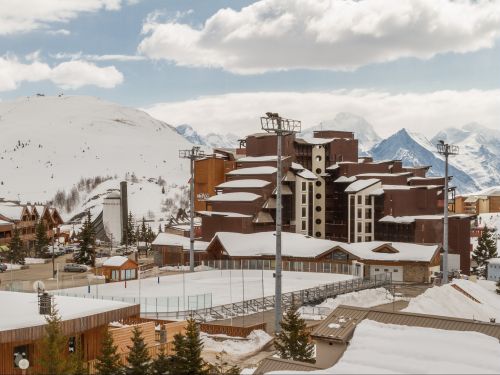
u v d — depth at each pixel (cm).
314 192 14250
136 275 9400
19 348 3888
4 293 5062
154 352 4622
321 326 3781
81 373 3728
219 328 5650
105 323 4378
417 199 12625
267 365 3397
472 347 3309
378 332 3553
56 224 17975
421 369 3042
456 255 11644
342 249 10288
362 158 16062
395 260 10094
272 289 8650
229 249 11138
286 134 6644
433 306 7444
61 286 8800
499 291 9625
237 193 12494
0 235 14212
